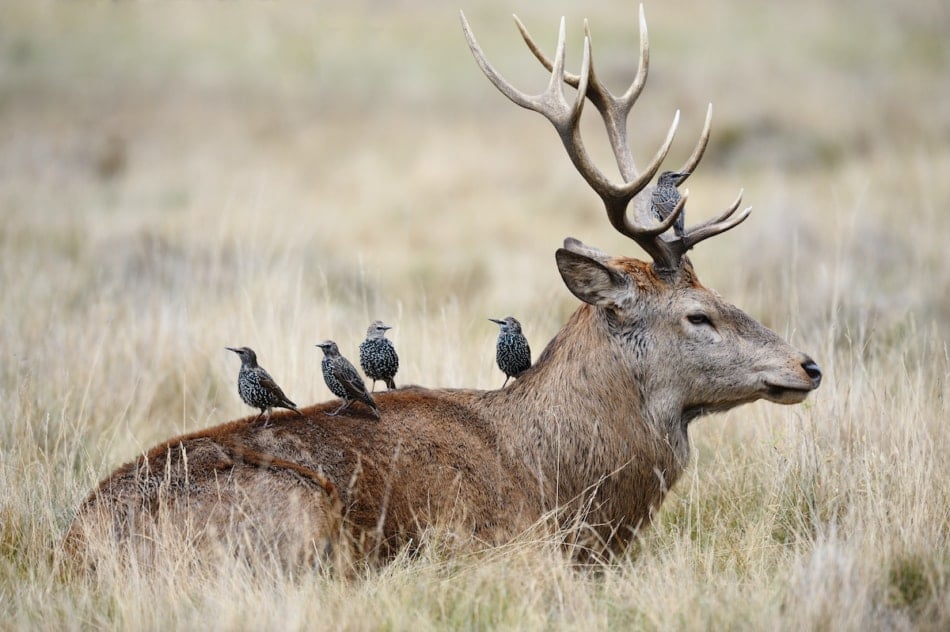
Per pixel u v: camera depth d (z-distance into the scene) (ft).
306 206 220.64
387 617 56.39
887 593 58.03
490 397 71.05
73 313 120.47
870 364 94.89
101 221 185.37
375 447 65.51
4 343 103.86
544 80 353.51
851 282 130.52
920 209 191.11
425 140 294.46
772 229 166.50
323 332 103.76
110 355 103.19
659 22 420.36
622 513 69.62
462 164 265.34
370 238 193.98
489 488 66.90
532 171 257.55
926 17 432.66
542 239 197.88
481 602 58.49
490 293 149.89
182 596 57.62
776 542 69.05
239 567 59.52
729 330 69.21
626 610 58.65
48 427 86.22
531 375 71.20
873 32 416.67
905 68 369.09
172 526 61.00
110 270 147.13
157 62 346.13
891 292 133.59
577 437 68.95
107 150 271.08
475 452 67.62
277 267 127.34
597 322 70.18
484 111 325.21
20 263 143.95
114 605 57.62
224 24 347.36
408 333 102.22
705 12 437.17
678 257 69.97
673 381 69.72
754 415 86.84
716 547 69.31
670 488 71.15
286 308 110.22
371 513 63.62
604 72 335.26
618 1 444.14
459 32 399.85
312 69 346.13
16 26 351.46
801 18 432.66
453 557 63.77
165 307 111.65
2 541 66.95
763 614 56.08
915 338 95.35
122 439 88.12
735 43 394.11
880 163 244.42
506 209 222.89
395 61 366.22
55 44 355.15
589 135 281.74
